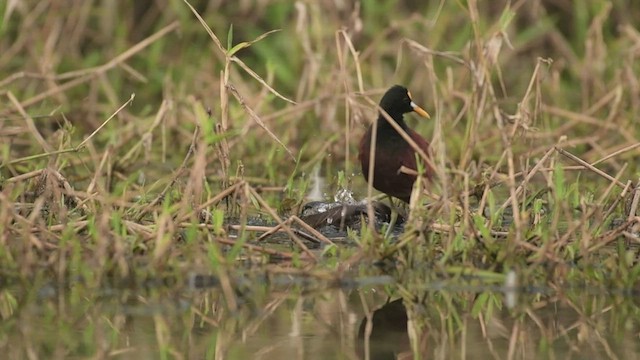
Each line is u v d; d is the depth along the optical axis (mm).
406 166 12133
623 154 15617
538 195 12359
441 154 11109
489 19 20484
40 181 12305
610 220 11453
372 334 8758
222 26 19938
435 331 8828
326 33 18969
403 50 19484
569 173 15102
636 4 20297
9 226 10438
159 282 9883
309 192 14383
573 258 10477
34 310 9195
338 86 16344
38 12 18641
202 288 9836
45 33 19078
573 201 11789
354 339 8609
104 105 17609
